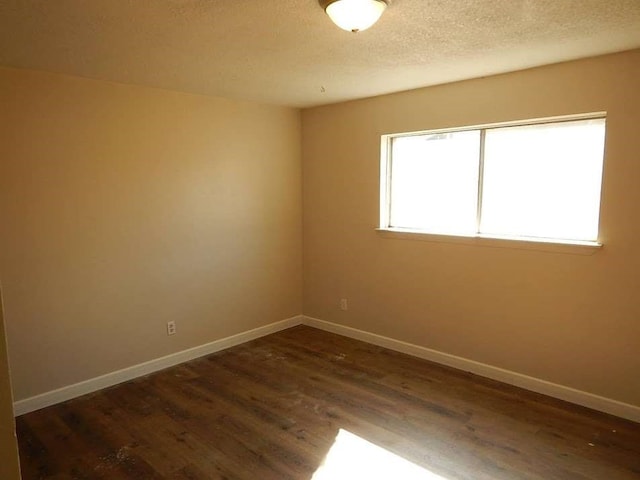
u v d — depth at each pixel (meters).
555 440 2.60
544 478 2.28
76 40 2.31
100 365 3.32
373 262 4.09
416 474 2.32
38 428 2.78
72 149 3.06
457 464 2.40
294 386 3.34
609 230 2.77
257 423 2.82
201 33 2.22
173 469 2.38
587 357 2.94
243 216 4.14
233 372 3.60
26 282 2.93
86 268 3.20
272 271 4.46
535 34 2.29
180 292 3.75
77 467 2.40
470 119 3.29
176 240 3.68
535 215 3.16
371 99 3.89
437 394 3.18
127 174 3.35
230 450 2.54
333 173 4.30
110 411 2.99
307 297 4.73
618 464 2.38
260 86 3.42
